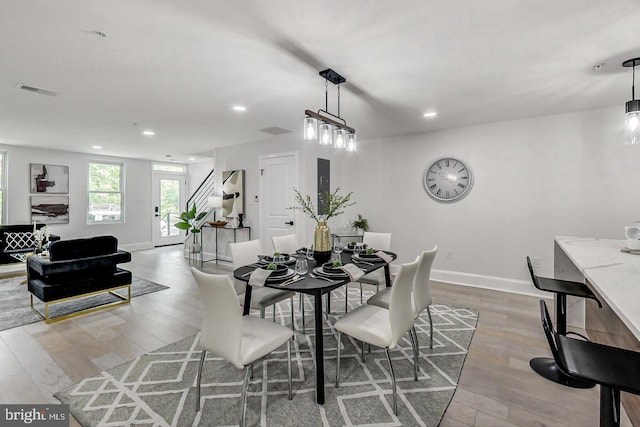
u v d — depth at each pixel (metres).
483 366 2.34
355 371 2.29
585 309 2.84
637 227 2.35
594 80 2.70
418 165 4.78
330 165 5.52
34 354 2.52
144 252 7.50
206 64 2.43
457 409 1.87
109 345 2.68
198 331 2.97
